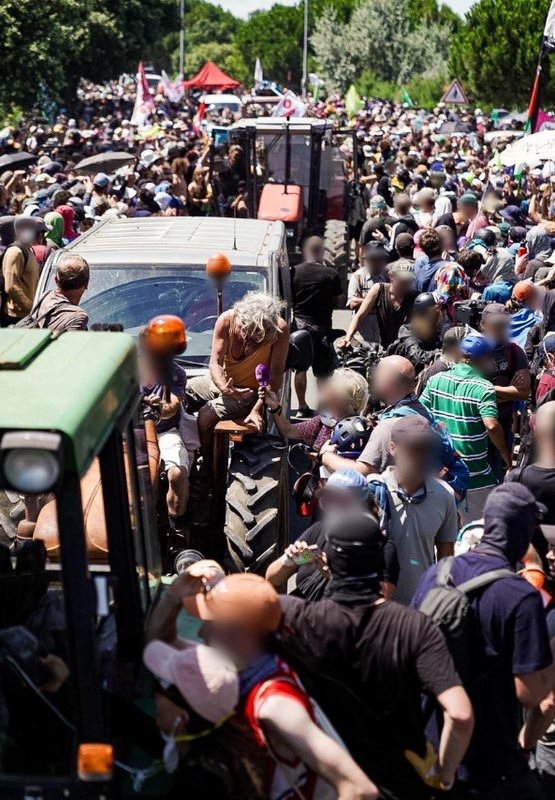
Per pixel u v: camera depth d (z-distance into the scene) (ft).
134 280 23.90
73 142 97.91
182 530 19.26
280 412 19.54
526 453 23.35
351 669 11.35
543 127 68.54
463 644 12.21
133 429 12.13
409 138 132.77
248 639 10.10
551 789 14.88
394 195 74.74
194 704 10.01
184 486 18.30
